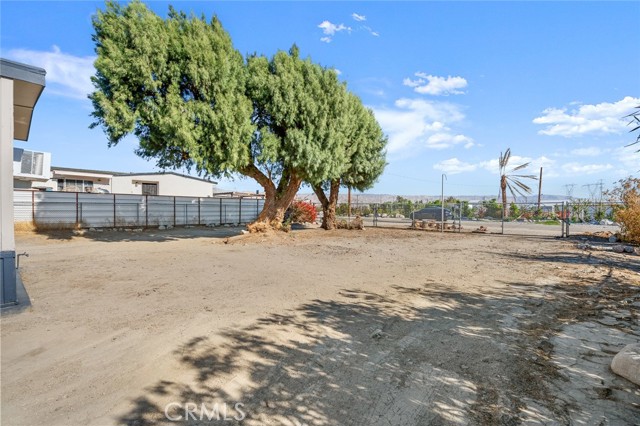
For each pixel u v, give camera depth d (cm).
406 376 308
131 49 1109
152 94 1175
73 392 276
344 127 1488
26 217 1666
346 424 240
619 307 514
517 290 621
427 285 661
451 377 306
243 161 1290
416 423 241
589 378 303
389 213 3338
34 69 522
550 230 2006
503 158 3531
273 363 331
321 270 812
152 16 1155
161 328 420
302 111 1362
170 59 1184
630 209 1286
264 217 1560
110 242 1376
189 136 1120
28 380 294
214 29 1314
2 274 478
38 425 234
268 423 239
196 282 676
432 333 414
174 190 3247
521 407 260
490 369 321
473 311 500
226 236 1666
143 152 1278
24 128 884
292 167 1420
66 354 345
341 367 325
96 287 628
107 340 381
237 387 286
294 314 481
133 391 278
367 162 1906
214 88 1212
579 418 246
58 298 552
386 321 456
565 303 538
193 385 288
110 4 1107
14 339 382
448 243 1405
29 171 2022
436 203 3400
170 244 1320
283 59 1425
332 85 1448
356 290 622
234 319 456
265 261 936
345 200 3872
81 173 2722
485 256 1042
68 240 1420
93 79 1117
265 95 1362
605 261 928
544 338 396
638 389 284
